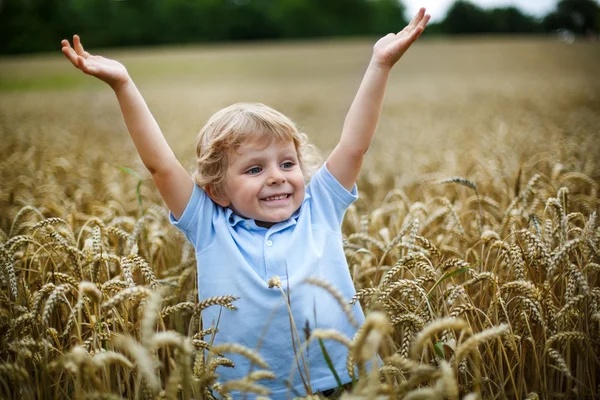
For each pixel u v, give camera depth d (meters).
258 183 2.47
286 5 88.44
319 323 2.39
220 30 84.56
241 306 2.40
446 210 3.18
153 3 81.00
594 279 2.68
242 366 2.40
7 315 2.34
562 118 10.23
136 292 1.84
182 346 1.61
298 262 2.45
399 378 2.19
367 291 2.21
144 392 2.16
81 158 7.51
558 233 2.58
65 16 71.75
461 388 2.26
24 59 55.03
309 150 3.16
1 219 4.15
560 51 41.19
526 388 2.36
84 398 1.73
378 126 12.60
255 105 2.64
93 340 2.14
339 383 1.93
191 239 2.63
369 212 4.46
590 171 4.48
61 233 2.92
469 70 32.06
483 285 2.63
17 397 2.27
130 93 2.50
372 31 92.69
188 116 14.80
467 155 6.39
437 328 1.62
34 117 15.04
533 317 2.27
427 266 2.28
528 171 4.78
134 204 4.69
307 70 40.03
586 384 2.44
